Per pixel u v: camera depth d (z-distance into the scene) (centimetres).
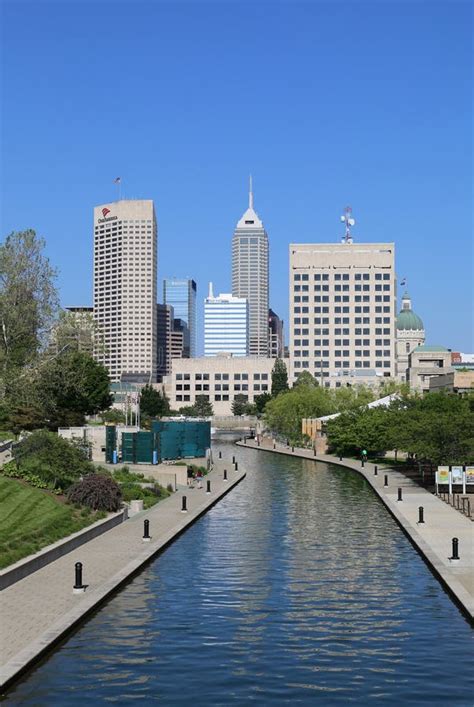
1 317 8962
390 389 18075
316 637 3095
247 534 5581
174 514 6331
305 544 5159
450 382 13488
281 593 3794
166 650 2927
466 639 3070
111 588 3691
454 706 2427
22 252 9119
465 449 7938
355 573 4244
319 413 17712
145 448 9725
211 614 3412
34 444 6162
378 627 3228
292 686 2584
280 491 8556
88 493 5806
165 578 4116
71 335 9300
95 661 2798
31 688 2545
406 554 4788
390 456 12988
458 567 4141
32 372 9031
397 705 2433
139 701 2450
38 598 3469
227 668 2745
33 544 4309
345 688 2569
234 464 11462
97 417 15538
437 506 6750
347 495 8094
